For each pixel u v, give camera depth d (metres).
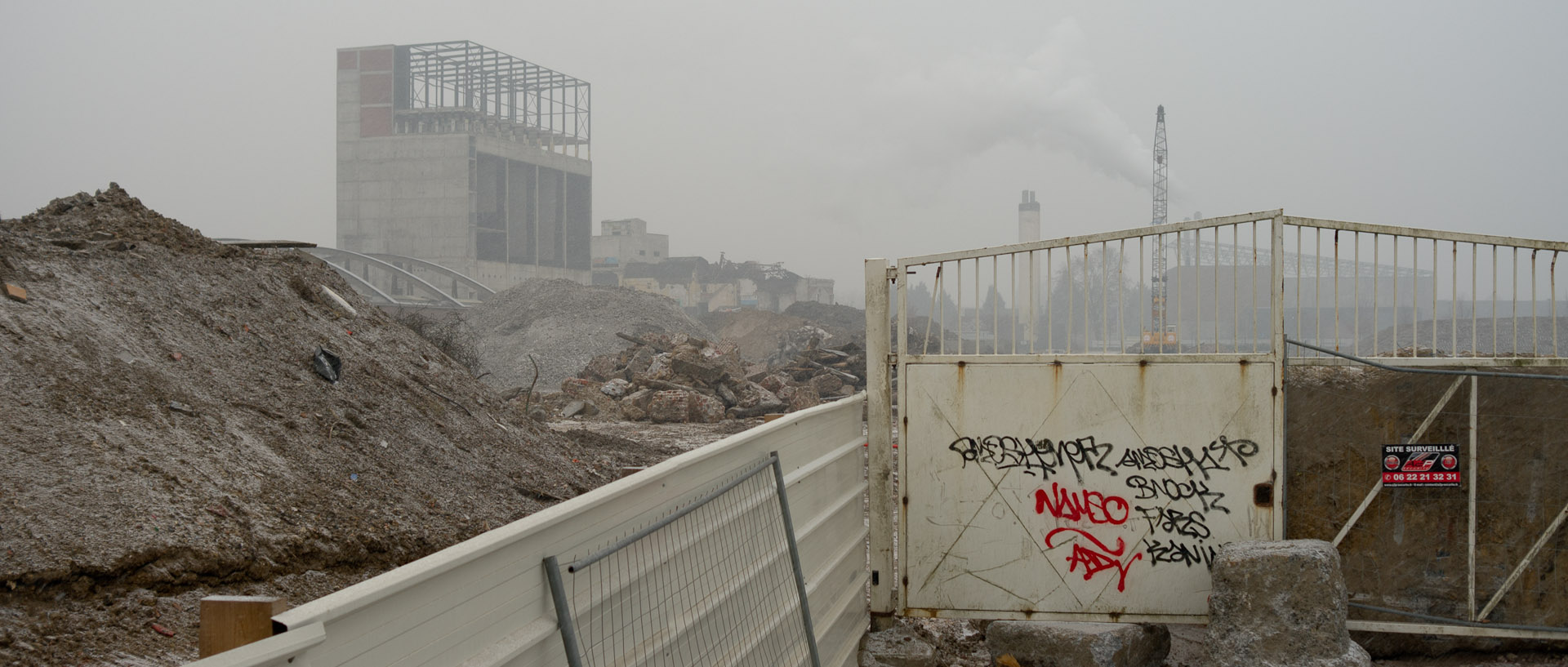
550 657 2.34
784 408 24.92
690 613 3.12
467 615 2.02
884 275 5.59
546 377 41.34
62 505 4.93
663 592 2.94
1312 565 4.78
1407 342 34.34
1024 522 5.45
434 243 120.50
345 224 123.62
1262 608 4.79
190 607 4.80
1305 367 5.33
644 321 47.94
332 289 11.20
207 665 1.37
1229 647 4.82
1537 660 5.69
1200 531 5.31
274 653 1.46
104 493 5.17
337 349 9.25
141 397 6.38
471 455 9.08
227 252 10.14
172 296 8.16
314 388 8.17
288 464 6.69
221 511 5.61
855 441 5.66
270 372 8.01
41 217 9.23
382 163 122.25
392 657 1.79
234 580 5.26
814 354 33.84
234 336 8.19
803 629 4.18
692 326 50.94
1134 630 5.44
